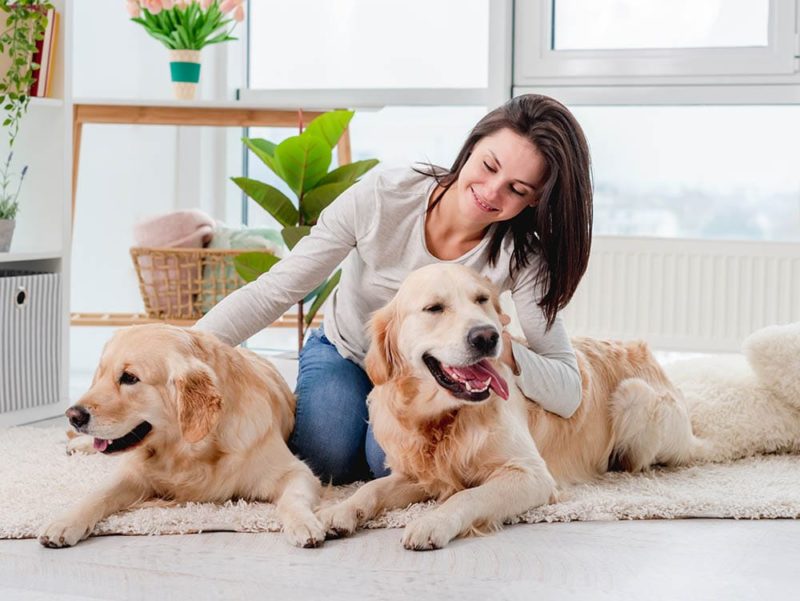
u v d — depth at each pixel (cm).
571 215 216
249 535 199
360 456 248
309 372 249
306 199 360
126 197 468
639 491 237
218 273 401
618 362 262
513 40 445
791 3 410
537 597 168
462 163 224
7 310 319
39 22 335
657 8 432
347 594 169
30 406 332
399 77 477
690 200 443
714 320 414
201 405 201
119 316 427
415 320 205
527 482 209
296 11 489
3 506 216
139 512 206
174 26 432
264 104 416
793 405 287
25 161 352
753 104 421
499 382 202
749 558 189
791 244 404
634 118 445
